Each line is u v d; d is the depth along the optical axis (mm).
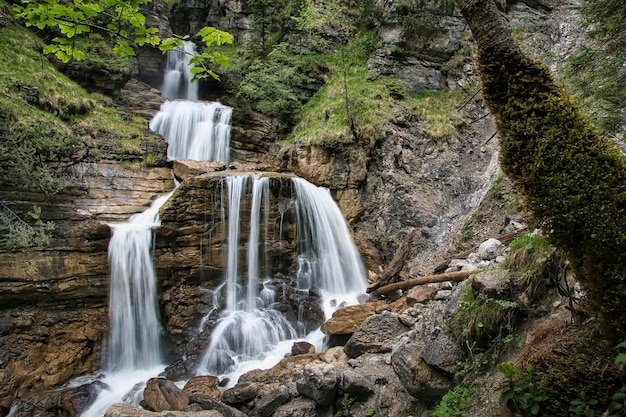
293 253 11750
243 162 15500
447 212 12398
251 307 10586
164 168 12773
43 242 9070
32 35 13539
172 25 21984
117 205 10859
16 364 8211
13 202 9117
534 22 17906
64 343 8922
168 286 10336
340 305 10258
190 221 10516
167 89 18594
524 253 4711
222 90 18641
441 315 5086
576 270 3008
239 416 5750
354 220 13305
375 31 18484
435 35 16969
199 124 15500
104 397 8000
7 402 7777
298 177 12672
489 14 3314
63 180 10062
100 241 9742
